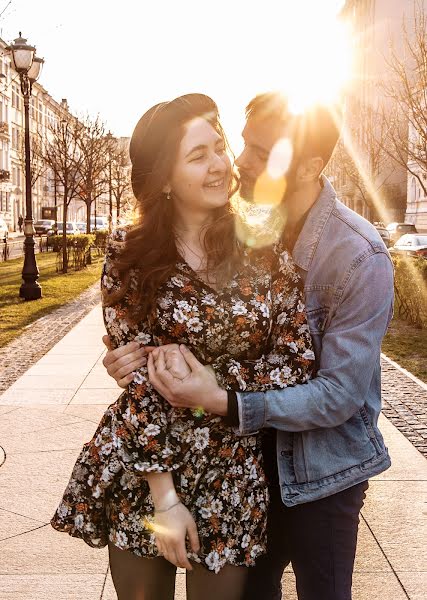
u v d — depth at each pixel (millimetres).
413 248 25156
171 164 1909
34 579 3324
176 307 1901
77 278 21703
